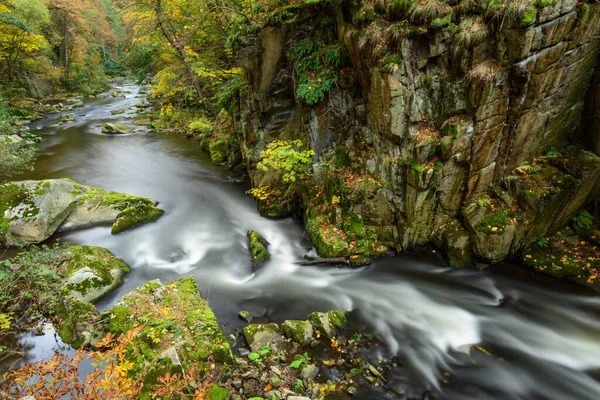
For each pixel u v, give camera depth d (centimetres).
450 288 675
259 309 643
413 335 575
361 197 763
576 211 716
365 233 757
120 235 900
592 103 661
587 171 652
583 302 617
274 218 966
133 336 461
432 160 671
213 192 1164
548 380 493
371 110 731
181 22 1645
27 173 1298
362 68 715
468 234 693
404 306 641
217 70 1556
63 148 1633
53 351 523
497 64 588
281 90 937
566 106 659
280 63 903
